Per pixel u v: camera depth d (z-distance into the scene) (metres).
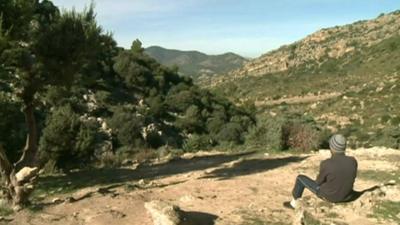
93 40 14.62
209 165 21.52
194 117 57.81
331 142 8.64
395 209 8.92
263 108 124.06
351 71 151.50
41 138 26.48
